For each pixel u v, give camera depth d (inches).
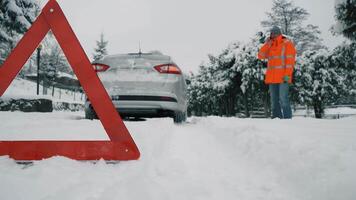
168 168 73.7
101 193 51.5
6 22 751.1
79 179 59.0
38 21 83.7
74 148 77.8
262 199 55.9
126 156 78.0
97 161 76.0
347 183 50.5
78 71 81.7
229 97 1282.0
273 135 102.6
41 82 1769.2
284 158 77.0
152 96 199.0
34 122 171.0
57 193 49.6
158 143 101.6
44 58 1686.8
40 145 77.9
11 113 258.7
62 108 952.9
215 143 121.9
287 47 247.4
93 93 81.2
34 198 47.9
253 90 1074.1
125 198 49.7
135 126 150.6
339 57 953.5
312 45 1929.1
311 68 1113.4
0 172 61.6
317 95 1152.8
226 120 213.2
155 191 54.1
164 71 204.7
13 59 82.4
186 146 110.2
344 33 734.5
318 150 72.0
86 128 145.6
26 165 70.7
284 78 246.4
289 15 1956.2
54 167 67.1
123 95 198.5
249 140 108.0
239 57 1079.0
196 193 57.9
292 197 56.3
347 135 98.7
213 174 72.5
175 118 224.8
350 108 1962.4
